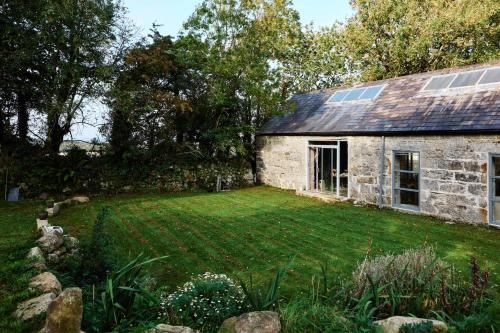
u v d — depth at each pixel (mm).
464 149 10938
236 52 18094
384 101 14906
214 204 14594
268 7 21328
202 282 5238
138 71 17891
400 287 5055
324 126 16031
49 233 7945
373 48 26766
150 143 18266
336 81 28406
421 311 4840
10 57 14344
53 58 15445
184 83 19188
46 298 4664
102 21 15734
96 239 6410
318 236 9594
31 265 5996
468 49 25062
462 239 9180
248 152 20812
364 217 11875
